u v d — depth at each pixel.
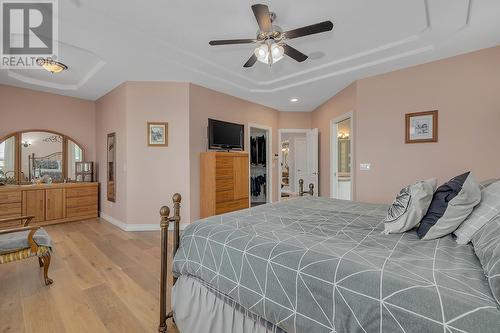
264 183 6.48
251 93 4.55
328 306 0.94
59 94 4.57
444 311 0.73
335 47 2.84
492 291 0.76
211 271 1.37
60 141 4.60
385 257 1.07
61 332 1.61
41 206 4.07
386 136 3.49
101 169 4.76
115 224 4.26
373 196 3.61
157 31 2.46
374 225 1.63
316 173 5.29
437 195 1.42
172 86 3.96
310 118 6.00
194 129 4.05
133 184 3.93
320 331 0.94
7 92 4.05
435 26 2.38
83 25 2.34
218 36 2.56
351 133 3.95
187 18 2.25
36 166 4.34
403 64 3.22
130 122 3.90
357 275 0.93
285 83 4.04
